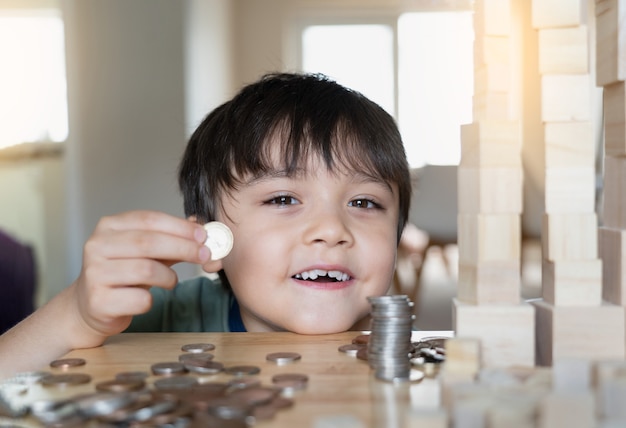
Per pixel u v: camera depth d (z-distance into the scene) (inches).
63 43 143.3
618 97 22.5
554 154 21.2
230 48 210.1
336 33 218.4
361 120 35.7
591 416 14.6
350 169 34.2
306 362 22.8
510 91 20.9
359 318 34.1
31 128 142.9
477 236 21.0
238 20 217.6
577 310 20.7
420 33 217.3
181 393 18.4
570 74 21.0
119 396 17.0
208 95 171.6
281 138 33.9
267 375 21.0
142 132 144.9
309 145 33.6
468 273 21.7
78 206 144.0
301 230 32.8
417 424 14.6
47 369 22.9
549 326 21.1
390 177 35.8
